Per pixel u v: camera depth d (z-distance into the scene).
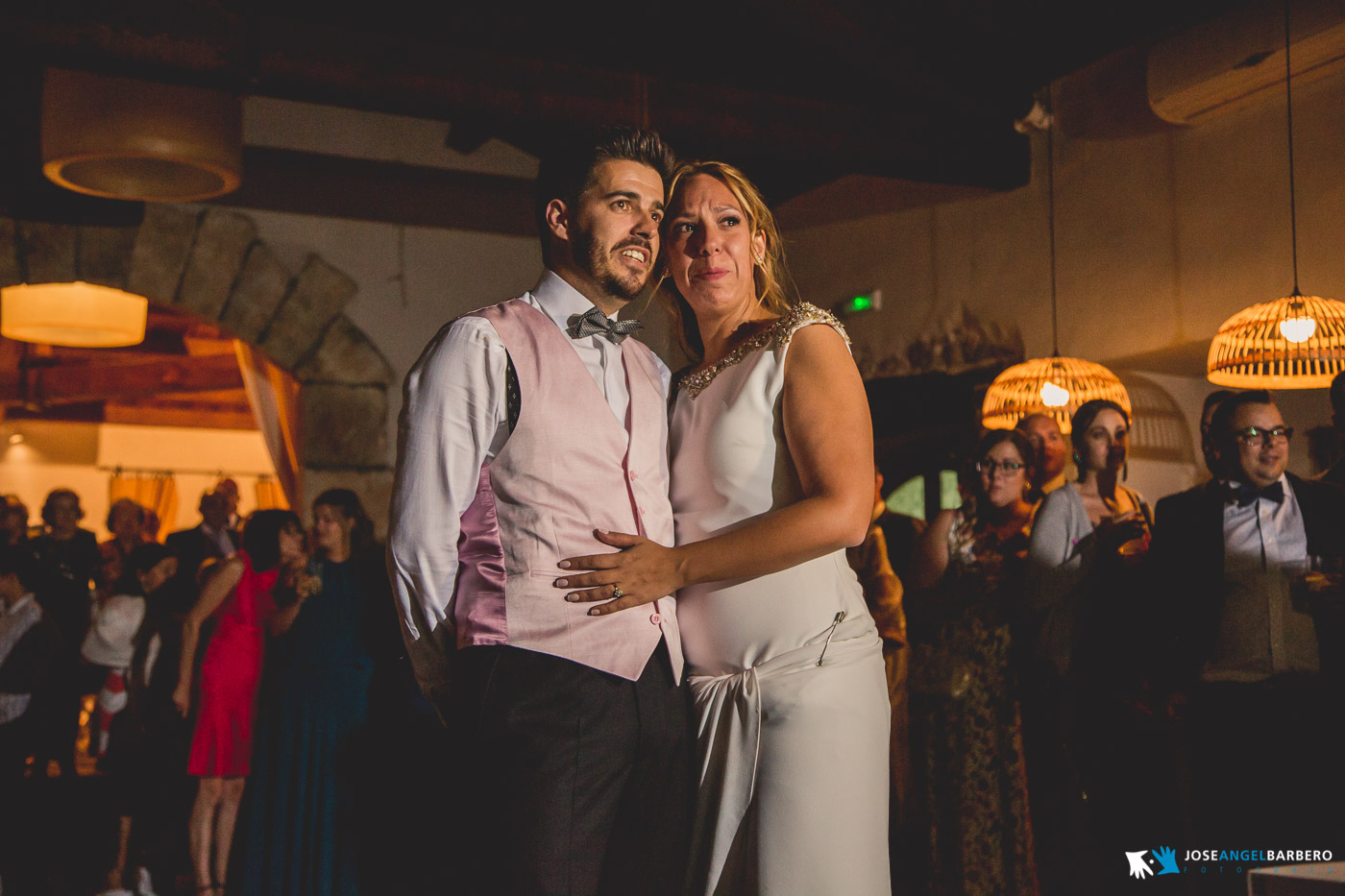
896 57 4.79
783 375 1.89
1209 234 4.27
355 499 4.19
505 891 1.64
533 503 1.73
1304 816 2.95
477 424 1.73
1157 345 4.46
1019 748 3.46
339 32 4.20
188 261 6.10
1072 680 3.50
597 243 1.85
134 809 4.61
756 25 5.03
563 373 1.79
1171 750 3.34
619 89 4.58
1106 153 4.72
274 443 7.06
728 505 1.88
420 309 6.55
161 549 5.38
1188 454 4.93
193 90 4.25
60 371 11.05
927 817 3.55
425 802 3.64
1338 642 2.90
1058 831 3.46
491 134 6.26
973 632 3.57
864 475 1.80
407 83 4.29
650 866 1.76
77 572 7.20
